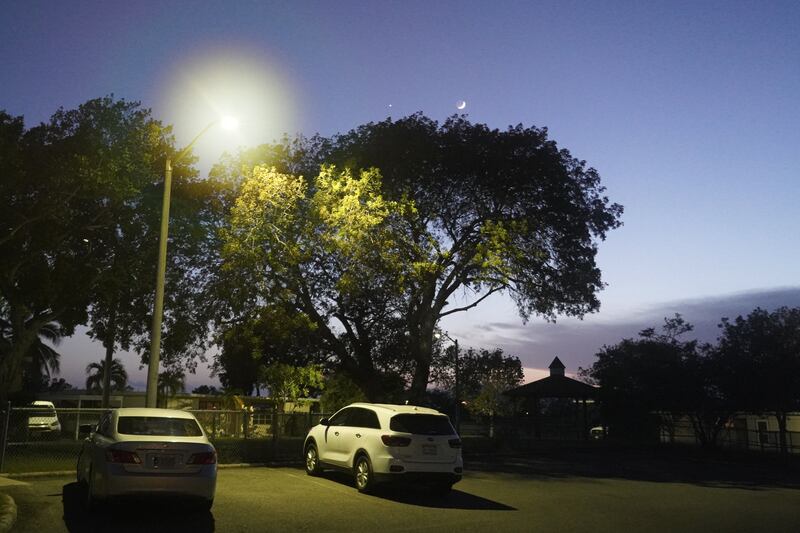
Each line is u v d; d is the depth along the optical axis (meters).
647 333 38.00
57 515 10.43
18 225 20.77
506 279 29.11
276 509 11.83
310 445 16.61
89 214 23.55
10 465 15.48
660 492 17.11
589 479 19.66
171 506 11.52
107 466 10.11
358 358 28.89
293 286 23.52
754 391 33.34
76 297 23.48
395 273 24.67
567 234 32.06
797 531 11.93
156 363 16.08
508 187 30.52
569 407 55.78
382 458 13.55
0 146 18.67
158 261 16.58
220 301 24.03
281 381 24.38
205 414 21.30
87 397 36.62
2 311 27.25
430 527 10.87
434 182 29.77
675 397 35.19
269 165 27.02
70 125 21.47
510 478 18.91
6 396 23.50
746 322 35.66
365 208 23.22
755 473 24.55
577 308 34.06
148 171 22.64
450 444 14.05
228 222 24.08
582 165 33.75
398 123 30.11
